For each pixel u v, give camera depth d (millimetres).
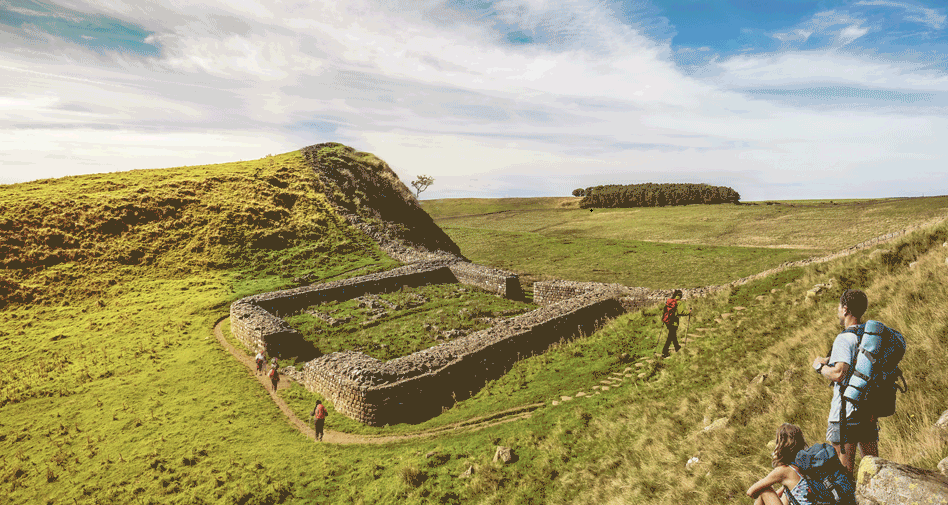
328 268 44844
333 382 21594
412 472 14805
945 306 9305
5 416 23125
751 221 99625
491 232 101938
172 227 47906
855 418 4648
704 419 11383
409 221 60812
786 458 4453
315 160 65625
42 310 35969
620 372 18531
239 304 32406
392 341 28531
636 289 29734
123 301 37375
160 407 22594
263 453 18188
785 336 14758
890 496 3998
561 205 165125
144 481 16906
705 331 19062
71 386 25688
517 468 13641
